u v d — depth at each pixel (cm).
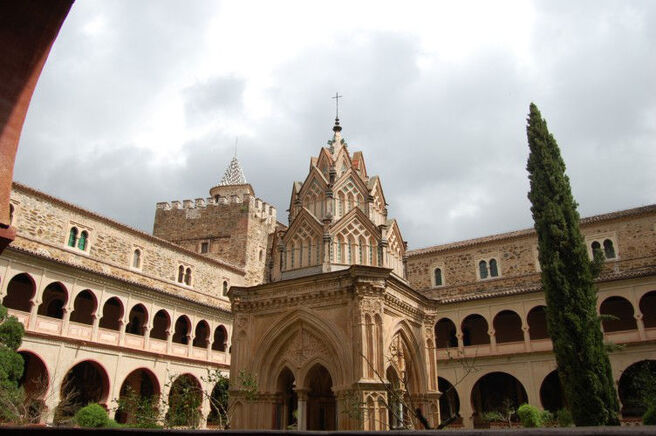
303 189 2781
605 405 2766
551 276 3084
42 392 3434
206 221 6700
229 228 6531
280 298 2416
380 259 2569
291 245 2638
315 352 2312
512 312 5078
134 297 4384
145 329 4441
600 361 2864
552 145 3428
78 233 4300
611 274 4534
